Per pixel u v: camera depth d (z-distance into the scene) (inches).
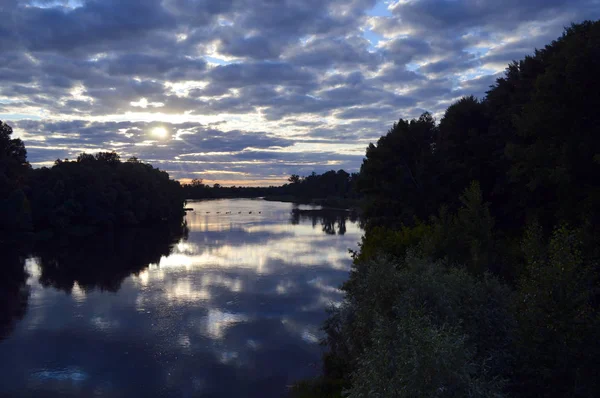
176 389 801.6
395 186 1416.1
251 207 6348.4
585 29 886.4
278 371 866.8
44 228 3267.7
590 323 375.2
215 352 964.0
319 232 3171.8
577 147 735.7
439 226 673.0
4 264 2010.3
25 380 839.1
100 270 1846.7
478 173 1203.9
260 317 1190.3
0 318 1205.1
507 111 1154.7
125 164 4296.3
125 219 3693.4
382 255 664.4
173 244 2605.8
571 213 759.1
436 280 468.4
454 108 1387.8
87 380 840.3
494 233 796.0
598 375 365.7
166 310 1262.3
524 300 411.2
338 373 765.3
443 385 294.5
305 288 1491.1
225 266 1887.3
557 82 776.9
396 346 347.9
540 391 386.6
